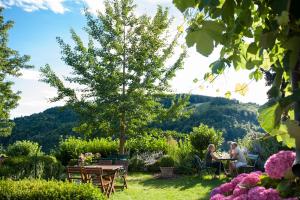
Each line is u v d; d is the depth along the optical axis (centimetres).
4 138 4119
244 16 145
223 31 141
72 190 764
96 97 1862
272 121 124
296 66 123
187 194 1236
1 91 2892
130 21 1914
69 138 2175
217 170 1538
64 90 1861
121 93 1881
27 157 1307
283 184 196
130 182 1560
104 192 1130
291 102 111
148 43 1873
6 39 2930
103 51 1902
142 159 1969
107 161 1448
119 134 1927
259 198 215
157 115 1931
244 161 1396
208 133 1828
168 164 1720
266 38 129
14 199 750
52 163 1378
